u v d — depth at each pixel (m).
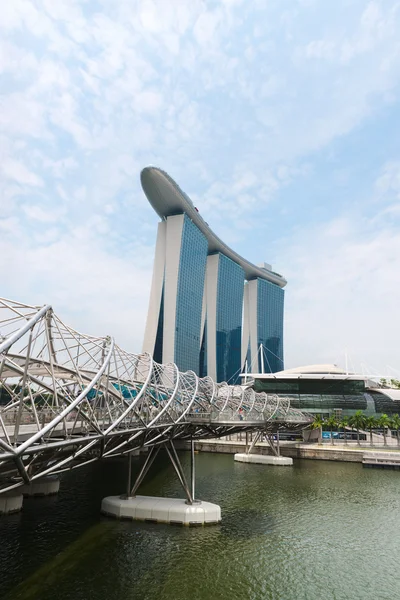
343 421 101.44
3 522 41.25
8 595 26.92
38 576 29.66
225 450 98.19
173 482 64.19
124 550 34.91
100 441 26.14
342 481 66.25
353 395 128.00
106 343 36.34
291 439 111.31
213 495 55.69
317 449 89.25
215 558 34.09
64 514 44.44
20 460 17.62
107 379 30.00
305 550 36.59
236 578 30.84
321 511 48.75
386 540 39.53
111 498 45.44
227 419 50.34
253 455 85.19
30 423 32.34
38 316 22.66
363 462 81.06
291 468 78.06
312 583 30.56
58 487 54.78
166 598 27.55
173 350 198.50
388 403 124.31
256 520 44.56
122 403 36.19
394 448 92.31
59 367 36.84
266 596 28.50
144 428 33.25
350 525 43.81
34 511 45.41
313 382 131.38
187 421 46.50
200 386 56.25
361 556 35.66
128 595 27.67
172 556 34.16
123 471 75.75
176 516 41.59
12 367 21.14
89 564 31.89
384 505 51.78
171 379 50.75
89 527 40.16
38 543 35.72
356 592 29.47
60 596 27.09
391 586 30.41
